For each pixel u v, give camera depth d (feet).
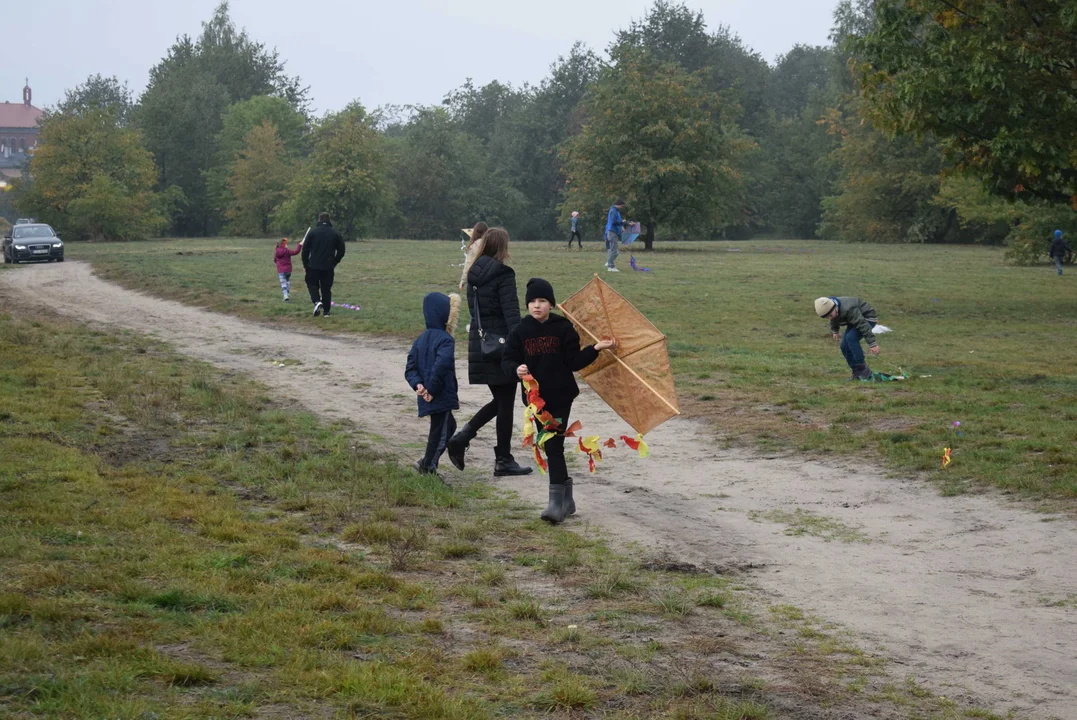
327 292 69.10
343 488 26.76
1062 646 16.74
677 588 19.71
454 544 21.94
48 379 40.34
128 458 28.63
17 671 12.96
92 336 57.57
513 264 118.21
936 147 213.25
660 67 172.96
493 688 14.34
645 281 95.61
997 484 26.55
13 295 84.69
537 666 15.35
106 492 23.80
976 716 14.12
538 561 21.44
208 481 26.40
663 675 15.20
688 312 71.97
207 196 296.51
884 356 52.06
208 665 14.16
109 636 14.39
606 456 32.40
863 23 254.27
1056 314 73.31
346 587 18.38
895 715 14.11
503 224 322.75
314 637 15.43
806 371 46.24
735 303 77.77
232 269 111.75
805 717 13.93
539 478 29.50
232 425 34.19
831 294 85.61
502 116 401.70
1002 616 18.15
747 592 19.60
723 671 15.56
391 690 13.60
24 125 557.33
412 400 41.37
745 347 55.11
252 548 20.26
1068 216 124.77
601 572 20.58
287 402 40.34
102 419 33.73
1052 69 67.10
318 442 32.68
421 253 149.89
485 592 19.03
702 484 28.66
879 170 220.23
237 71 339.36
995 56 65.31
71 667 13.28
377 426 36.32
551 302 25.23
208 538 20.94
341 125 223.51
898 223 223.92
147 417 33.76
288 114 287.48
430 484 27.48
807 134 297.74
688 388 42.88
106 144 232.53
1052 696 14.84
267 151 257.96
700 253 154.30
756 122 308.19
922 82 68.23
